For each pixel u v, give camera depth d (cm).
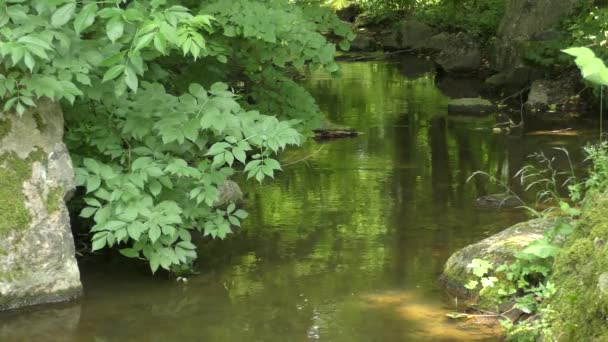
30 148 477
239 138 493
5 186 468
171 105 504
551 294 418
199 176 496
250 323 449
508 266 472
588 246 407
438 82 1570
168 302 483
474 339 421
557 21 1532
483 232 608
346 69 1781
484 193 728
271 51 576
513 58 1533
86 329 443
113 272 539
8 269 466
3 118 470
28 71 455
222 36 574
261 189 756
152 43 480
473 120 1148
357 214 665
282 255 567
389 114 1197
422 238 597
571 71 1329
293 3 624
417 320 448
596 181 489
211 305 478
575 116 1184
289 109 635
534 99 1264
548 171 811
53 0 433
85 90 493
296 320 452
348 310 464
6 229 465
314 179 793
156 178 509
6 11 441
